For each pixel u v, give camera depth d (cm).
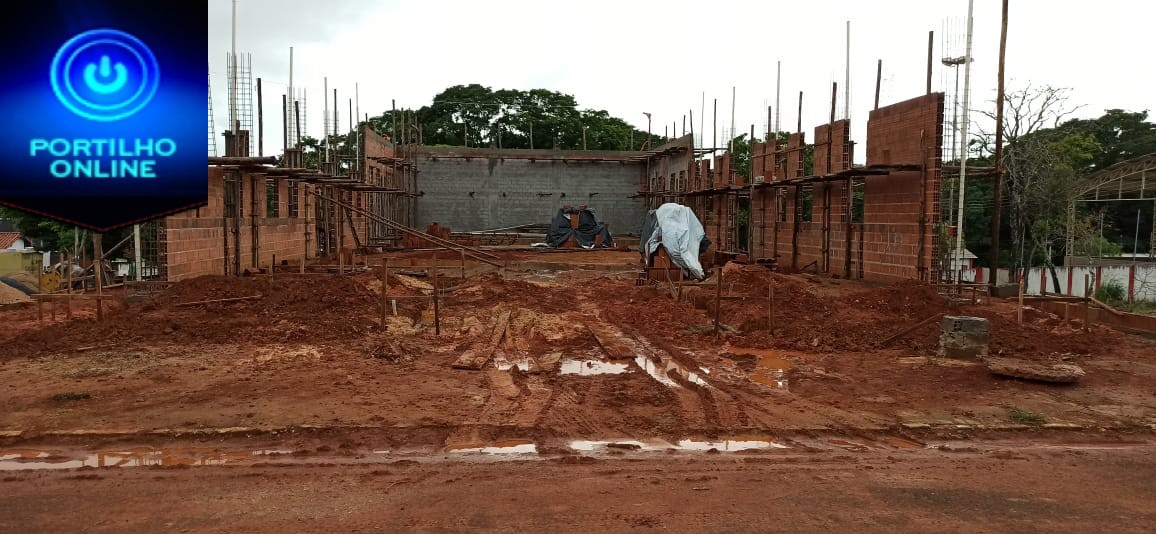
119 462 657
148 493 577
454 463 662
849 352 1182
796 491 596
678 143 3834
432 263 2662
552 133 6216
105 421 755
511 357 1125
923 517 546
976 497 589
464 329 1333
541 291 1889
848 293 1767
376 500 566
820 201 2431
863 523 532
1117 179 2702
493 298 1727
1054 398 909
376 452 693
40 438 708
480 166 4244
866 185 2183
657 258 2133
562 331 1324
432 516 533
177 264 1672
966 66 1786
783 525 525
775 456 699
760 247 2972
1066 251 2809
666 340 1268
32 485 593
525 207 4288
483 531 507
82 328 1198
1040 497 592
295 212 2612
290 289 1498
